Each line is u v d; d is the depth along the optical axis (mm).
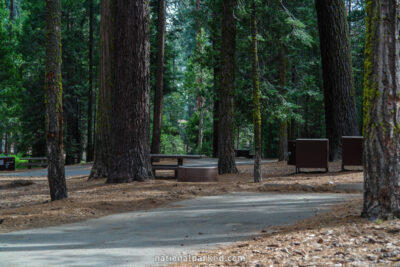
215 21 25438
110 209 9312
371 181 6672
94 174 17547
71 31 40125
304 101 37750
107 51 17516
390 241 5473
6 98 34781
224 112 18328
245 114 25781
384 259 4836
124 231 7059
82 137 49750
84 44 42375
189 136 57938
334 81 18891
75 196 11586
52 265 5090
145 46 14711
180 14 37781
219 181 15258
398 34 6699
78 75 40406
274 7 20172
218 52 27062
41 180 20047
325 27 19000
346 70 18922
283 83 26219
